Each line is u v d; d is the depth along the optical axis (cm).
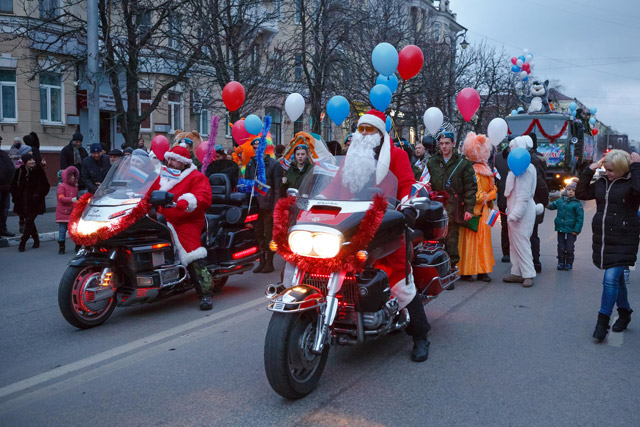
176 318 605
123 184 590
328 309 391
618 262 519
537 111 2373
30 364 468
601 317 525
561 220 858
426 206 444
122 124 1489
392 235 430
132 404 391
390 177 450
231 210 706
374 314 418
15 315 616
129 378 437
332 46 2052
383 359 478
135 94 1492
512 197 753
